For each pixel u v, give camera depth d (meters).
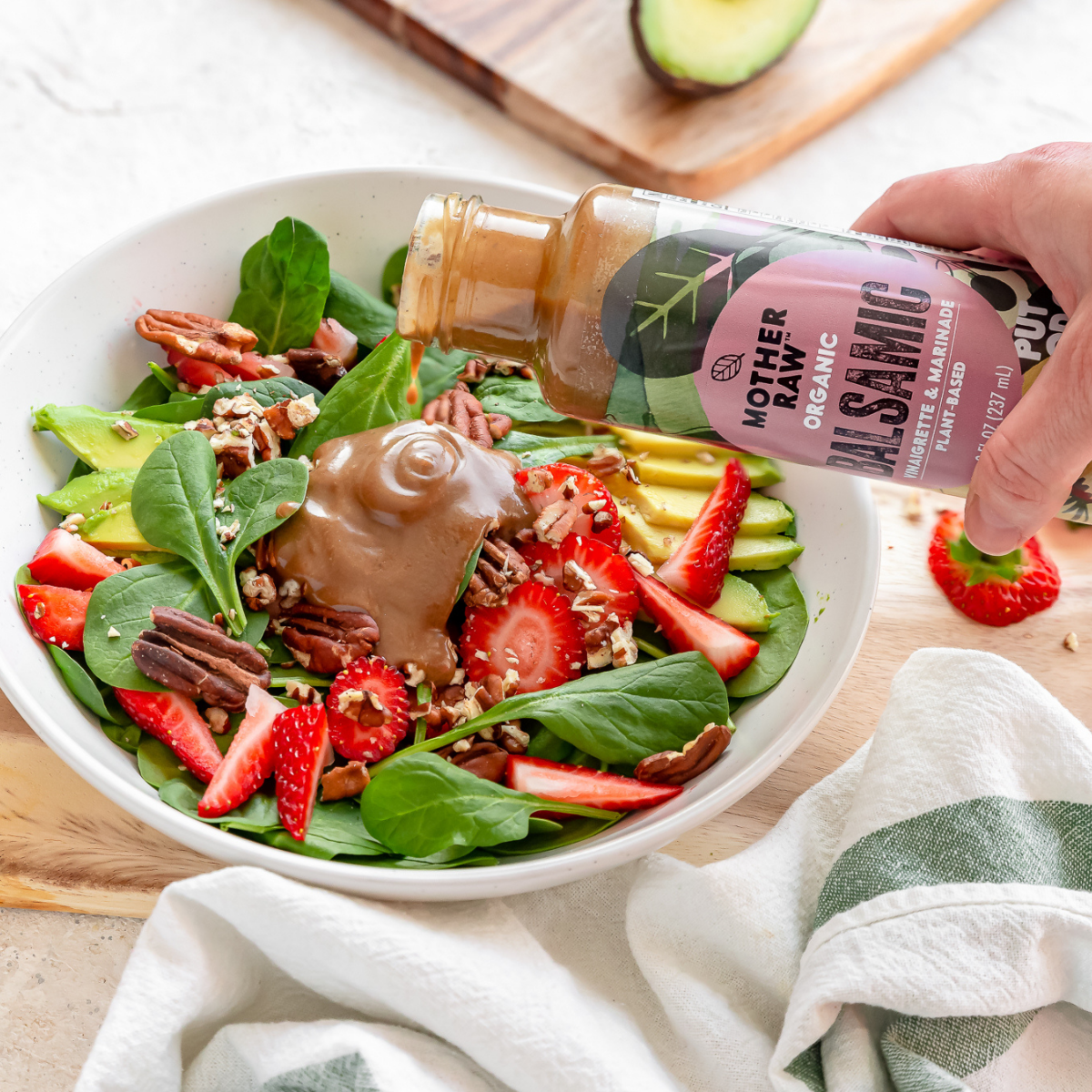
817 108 0.86
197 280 0.74
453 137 0.86
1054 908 0.66
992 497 0.66
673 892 0.68
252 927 0.65
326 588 0.69
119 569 0.69
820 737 0.71
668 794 0.67
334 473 0.69
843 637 0.69
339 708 0.67
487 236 0.68
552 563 0.70
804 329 0.66
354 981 0.65
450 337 0.69
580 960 0.69
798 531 0.73
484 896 0.65
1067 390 0.64
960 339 0.66
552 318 0.68
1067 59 0.90
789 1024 0.66
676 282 0.66
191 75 0.87
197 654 0.67
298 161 0.85
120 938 0.69
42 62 0.86
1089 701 0.73
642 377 0.67
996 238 0.68
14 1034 0.67
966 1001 0.65
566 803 0.67
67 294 0.71
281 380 0.72
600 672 0.70
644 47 0.83
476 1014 0.65
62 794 0.69
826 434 0.67
